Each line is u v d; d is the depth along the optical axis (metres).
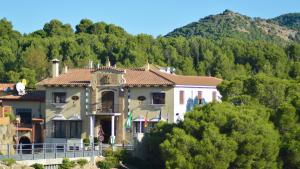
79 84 86.50
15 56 155.50
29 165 60.12
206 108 69.12
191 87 85.88
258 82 76.62
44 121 88.69
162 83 83.00
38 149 67.38
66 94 87.56
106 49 158.50
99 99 86.00
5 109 81.44
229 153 63.75
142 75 86.88
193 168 63.66
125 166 68.88
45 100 89.56
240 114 66.50
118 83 85.12
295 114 70.44
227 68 145.88
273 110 71.88
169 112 82.81
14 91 95.38
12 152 69.56
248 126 65.31
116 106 85.25
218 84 84.38
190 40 162.25
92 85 86.06
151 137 72.06
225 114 67.00
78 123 86.81
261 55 153.00
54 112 87.88
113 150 70.56
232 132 65.06
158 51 153.38
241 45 160.62
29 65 147.75
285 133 69.38
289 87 77.12
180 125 70.19
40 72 145.62
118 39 167.12
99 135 80.44
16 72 135.88
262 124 66.19
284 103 72.44
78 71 91.62
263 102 76.44
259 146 64.56
